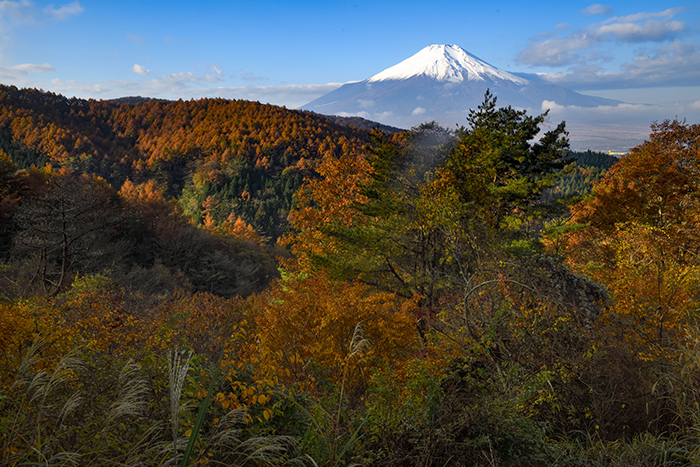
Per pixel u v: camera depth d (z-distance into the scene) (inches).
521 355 159.3
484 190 600.1
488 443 110.8
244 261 1688.0
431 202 477.1
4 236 1087.6
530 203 677.9
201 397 115.9
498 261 229.3
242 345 255.1
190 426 108.2
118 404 100.6
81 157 5482.3
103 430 94.0
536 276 213.2
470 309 203.5
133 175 5871.1
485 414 119.7
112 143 7007.9
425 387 141.4
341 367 219.9
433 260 506.9
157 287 1144.8
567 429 134.9
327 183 760.3
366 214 610.5
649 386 141.8
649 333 180.7
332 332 270.2
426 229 491.5
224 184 4963.1
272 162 5856.3
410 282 556.1
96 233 1117.1
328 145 6117.1
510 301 185.2
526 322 172.2
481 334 175.3
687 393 133.5
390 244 542.9
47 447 87.4
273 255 2150.6
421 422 117.6
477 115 727.7
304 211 756.0
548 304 178.7
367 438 123.0
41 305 219.0
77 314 247.3
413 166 609.3
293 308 282.8
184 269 1437.0
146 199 1673.2
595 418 134.6
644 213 642.8
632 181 714.2
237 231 2940.5
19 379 108.3
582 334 169.5
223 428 115.8
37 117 6402.6
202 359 156.9
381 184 623.5
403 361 251.3
